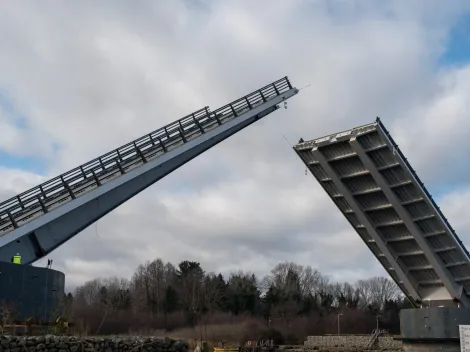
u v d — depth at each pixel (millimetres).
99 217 21516
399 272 24297
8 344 13180
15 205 19172
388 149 19812
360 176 21672
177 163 23844
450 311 20438
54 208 19609
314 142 21547
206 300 67250
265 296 76812
